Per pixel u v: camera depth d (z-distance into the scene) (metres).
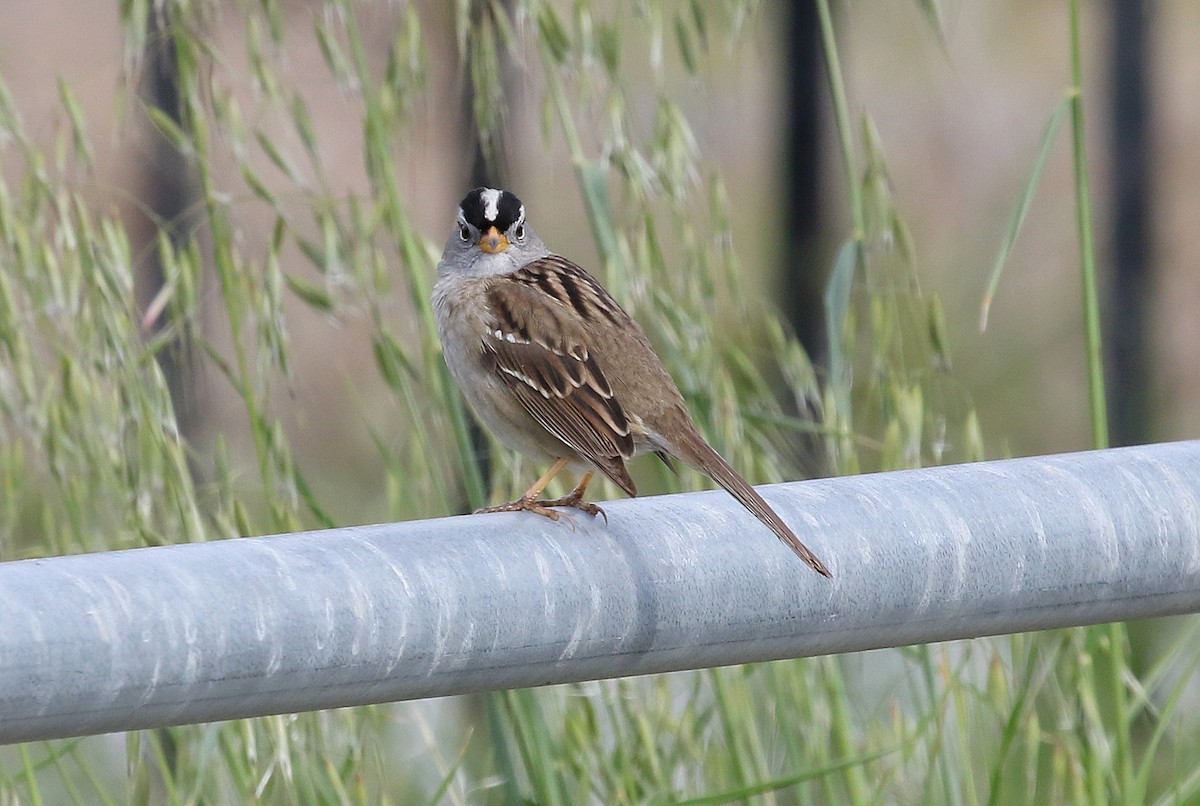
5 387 6.83
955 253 20.52
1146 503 4.72
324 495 14.05
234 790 6.89
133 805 6.78
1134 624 10.56
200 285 7.17
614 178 8.62
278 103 7.27
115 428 6.81
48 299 6.82
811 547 4.42
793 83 13.13
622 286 7.43
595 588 4.23
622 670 4.38
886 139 22.47
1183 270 19.64
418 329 7.57
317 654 3.93
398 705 8.99
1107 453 4.87
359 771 6.86
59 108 7.24
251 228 9.59
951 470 4.71
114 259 6.91
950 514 4.57
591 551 4.26
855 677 8.11
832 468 7.40
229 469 7.27
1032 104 22.59
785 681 7.15
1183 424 17.38
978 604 4.62
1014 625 4.72
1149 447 4.93
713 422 7.38
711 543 4.38
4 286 6.80
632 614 4.29
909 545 4.51
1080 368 18.58
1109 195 13.57
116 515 6.96
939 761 7.32
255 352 7.78
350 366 15.68
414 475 7.29
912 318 8.19
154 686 3.76
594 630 4.26
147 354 6.97
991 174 21.80
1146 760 6.66
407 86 7.48
